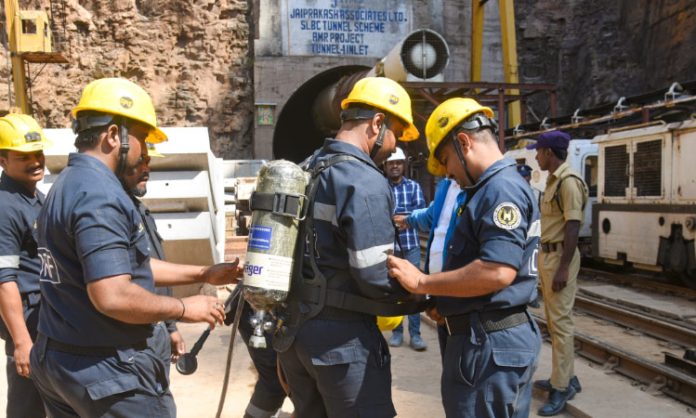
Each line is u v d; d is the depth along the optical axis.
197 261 8.40
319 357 2.87
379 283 2.79
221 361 6.46
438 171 3.28
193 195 8.00
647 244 11.27
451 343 3.04
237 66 29.05
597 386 5.43
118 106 2.73
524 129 17.69
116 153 2.77
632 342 7.64
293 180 2.83
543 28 30.20
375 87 3.05
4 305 3.47
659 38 25.11
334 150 2.98
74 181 2.62
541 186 14.36
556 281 4.83
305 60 28.81
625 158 11.91
